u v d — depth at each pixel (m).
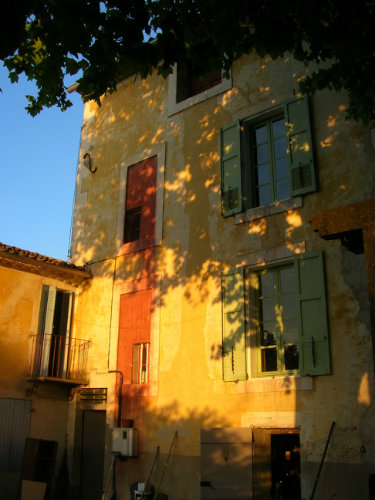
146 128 13.47
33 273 12.62
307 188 9.84
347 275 9.02
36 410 12.02
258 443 9.28
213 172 11.57
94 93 7.34
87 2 6.74
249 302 10.23
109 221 13.48
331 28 7.09
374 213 6.72
